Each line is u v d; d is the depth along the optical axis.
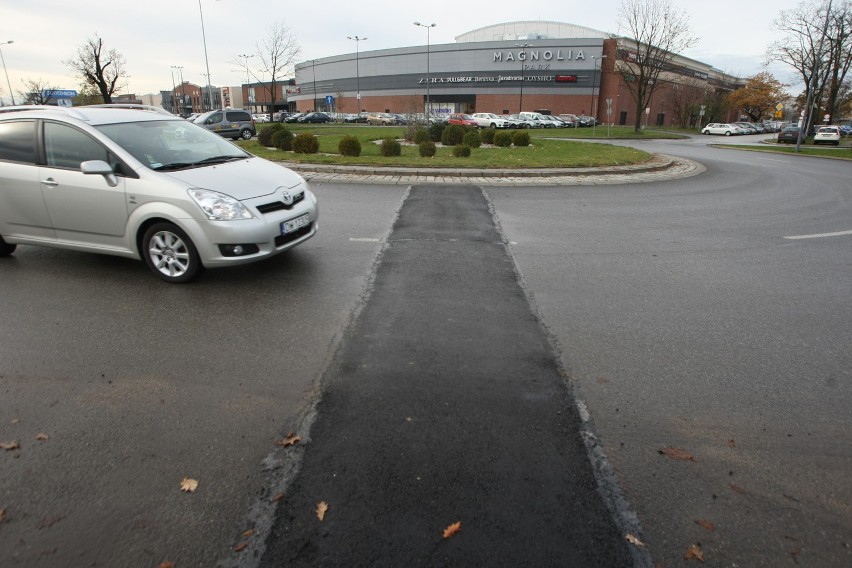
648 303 4.89
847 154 26.34
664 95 77.56
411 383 3.37
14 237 5.63
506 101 75.69
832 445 2.85
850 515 2.36
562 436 2.86
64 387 3.30
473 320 4.39
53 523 2.24
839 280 5.66
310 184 11.71
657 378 3.51
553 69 72.38
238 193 5.03
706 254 6.64
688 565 2.08
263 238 5.03
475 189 11.45
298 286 5.13
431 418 3.00
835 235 7.75
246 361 3.65
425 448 2.74
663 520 2.30
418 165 14.26
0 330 4.11
